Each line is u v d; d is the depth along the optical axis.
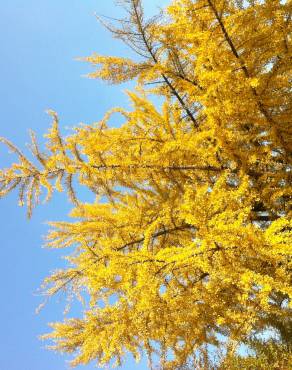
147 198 4.82
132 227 4.78
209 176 4.66
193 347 4.13
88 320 4.21
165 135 4.47
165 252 3.48
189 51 4.46
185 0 4.21
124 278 3.80
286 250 3.19
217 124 4.11
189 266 3.74
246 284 3.32
